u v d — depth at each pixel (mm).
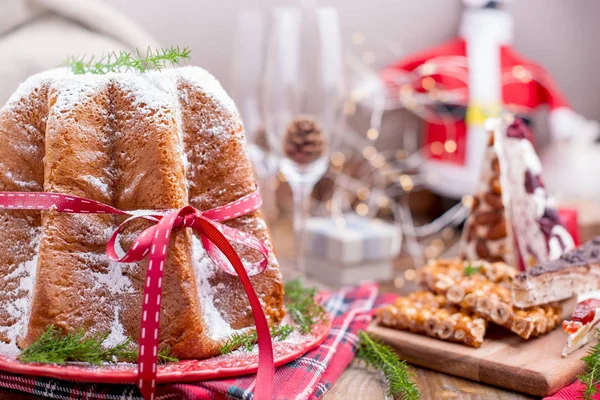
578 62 1647
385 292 1092
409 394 784
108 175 787
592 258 910
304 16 1085
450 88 1382
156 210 772
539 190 978
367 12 1485
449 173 1400
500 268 923
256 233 827
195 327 771
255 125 1160
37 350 752
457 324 858
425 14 1518
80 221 777
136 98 785
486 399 800
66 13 1092
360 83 1363
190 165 810
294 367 789
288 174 1111
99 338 770
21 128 808
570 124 1415
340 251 1107
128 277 784
